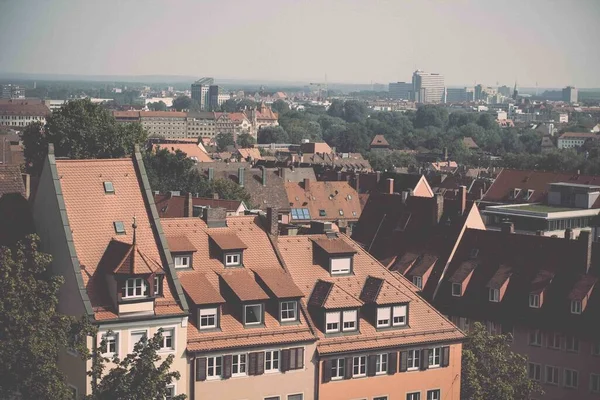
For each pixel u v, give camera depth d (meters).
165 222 94.62
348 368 94.56
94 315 82.94
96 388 74.81
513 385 103.75
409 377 98.06
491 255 133.00
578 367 120.88
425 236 143.12
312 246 100.69
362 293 98.75
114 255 85.81
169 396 84.88
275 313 92.38
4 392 73.19
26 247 83.88
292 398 91.94
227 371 88.62
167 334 86.25
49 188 89.06
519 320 125.31
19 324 72.50
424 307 101.44
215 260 94.00
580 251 125.00
